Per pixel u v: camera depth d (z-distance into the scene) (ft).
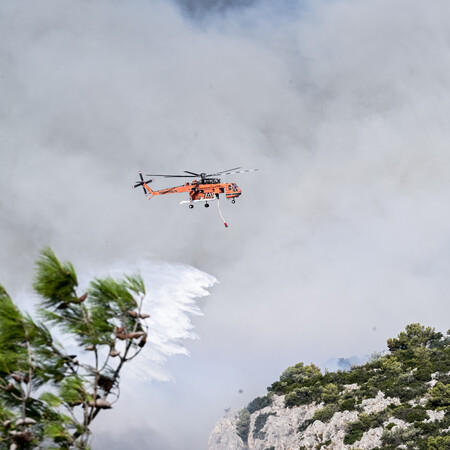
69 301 37.17
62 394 35.63
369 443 291.38
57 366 35.99
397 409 306.14
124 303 37.55
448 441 253.65
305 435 347.36
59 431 34.58
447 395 298.56
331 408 352.49
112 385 36.68
